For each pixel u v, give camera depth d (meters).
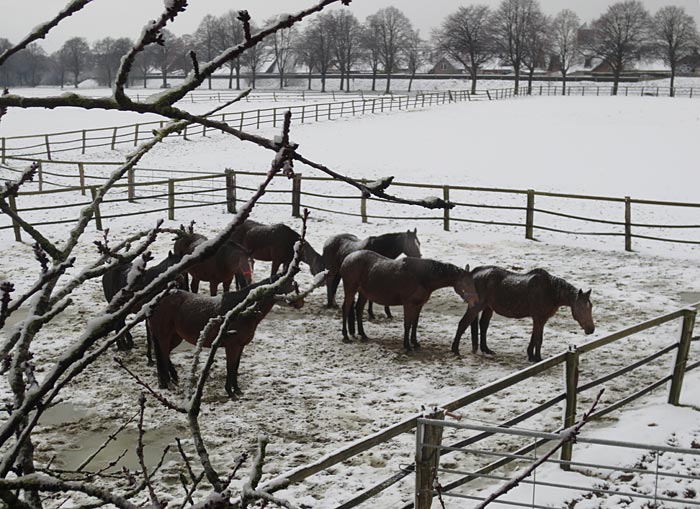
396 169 27.95
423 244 15.69
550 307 8.98
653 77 91.25
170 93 1.63
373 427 7.18
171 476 6.14
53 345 9.34
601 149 33.00
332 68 96.81
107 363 8.78
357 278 9.62
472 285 9.00
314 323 10.58
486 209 20.91
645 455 6.46
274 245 11.70
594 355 9.37
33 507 1.66
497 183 25.75
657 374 8.70
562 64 89.62
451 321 10.80
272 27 1.62
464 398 5.30
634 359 9.22
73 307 10.97
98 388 8.01
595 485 5.98
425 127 39.25
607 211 21.38
